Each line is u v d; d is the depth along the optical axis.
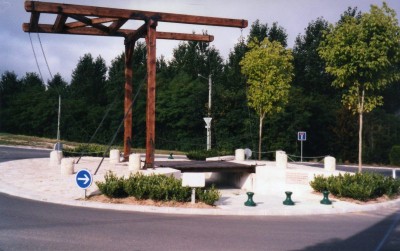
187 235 8.97
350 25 18.83
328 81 51.28
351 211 13.07
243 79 45.34
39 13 16.38
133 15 17.03
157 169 17.23
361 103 19.59
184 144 44.06
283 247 8.23
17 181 15.57
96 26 19.33
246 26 18.55
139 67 54.47
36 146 35.69
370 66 18.12
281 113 38.84
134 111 47.03
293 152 40.72
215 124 41.53
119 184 13.02
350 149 41.16
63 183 15.02
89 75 58.12
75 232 8.88
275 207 12.97
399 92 51.59
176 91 45.62
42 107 51.94
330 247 8.36
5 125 54.56
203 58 55.09
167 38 20.34
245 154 24.14
